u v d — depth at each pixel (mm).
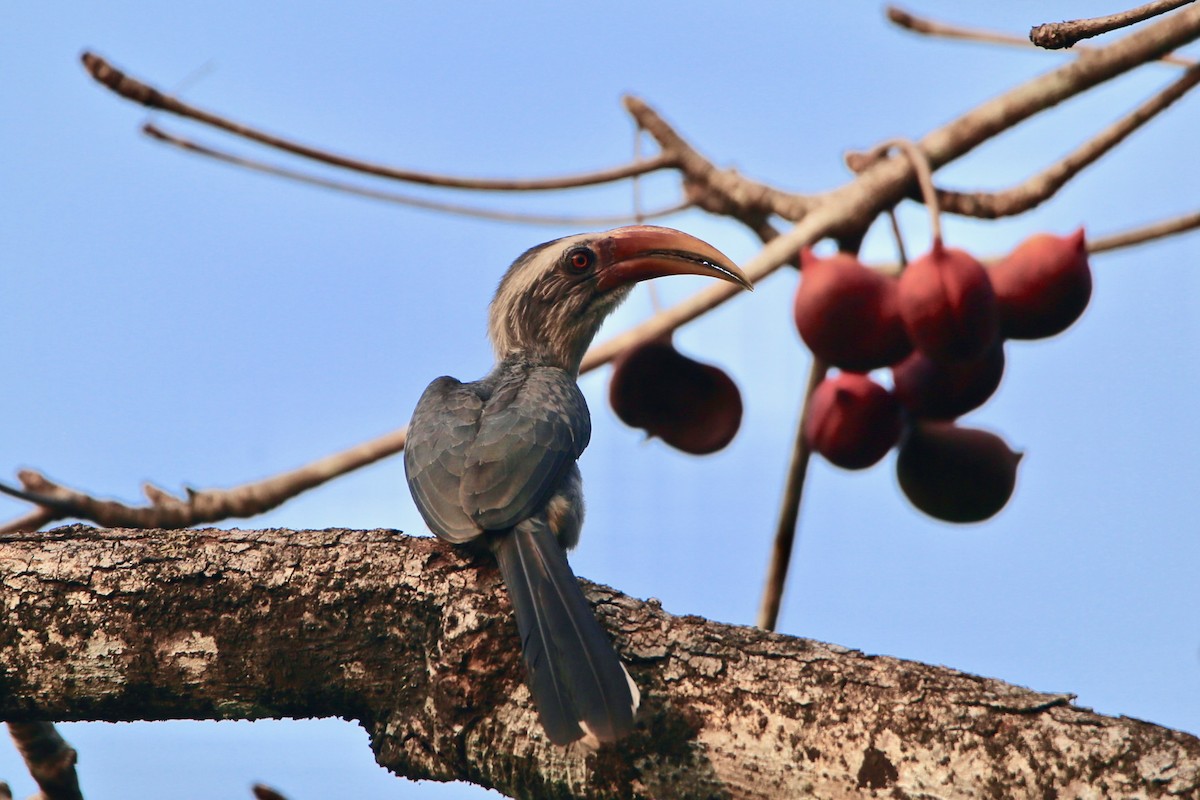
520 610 9008
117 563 9203
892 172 11758
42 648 9070
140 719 9250
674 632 8734
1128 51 11828
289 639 9078
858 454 11898
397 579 9203
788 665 8422
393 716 9031
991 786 7824
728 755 8258
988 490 11828
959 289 10617
